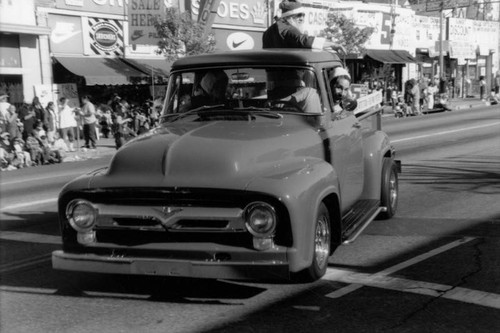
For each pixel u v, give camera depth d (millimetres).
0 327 4504
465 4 43375
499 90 41969
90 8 23328
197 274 4379
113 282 5555
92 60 23219
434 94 33125
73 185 4695
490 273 5535
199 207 4418
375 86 34875
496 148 15406
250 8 29672
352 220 6184
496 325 4340
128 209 4539
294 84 5652
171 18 21812
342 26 29031
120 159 4746
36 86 21203
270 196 4289
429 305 4750
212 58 5871
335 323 4422
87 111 19688
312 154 5250
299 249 4410
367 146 7227
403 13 37812
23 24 20922
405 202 9047
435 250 6371
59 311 4840
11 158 16000
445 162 13172
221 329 4344
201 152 4594
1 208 9727
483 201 8938
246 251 4355
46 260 6457
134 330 4379
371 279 5426
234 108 5676
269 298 4980
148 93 25156
